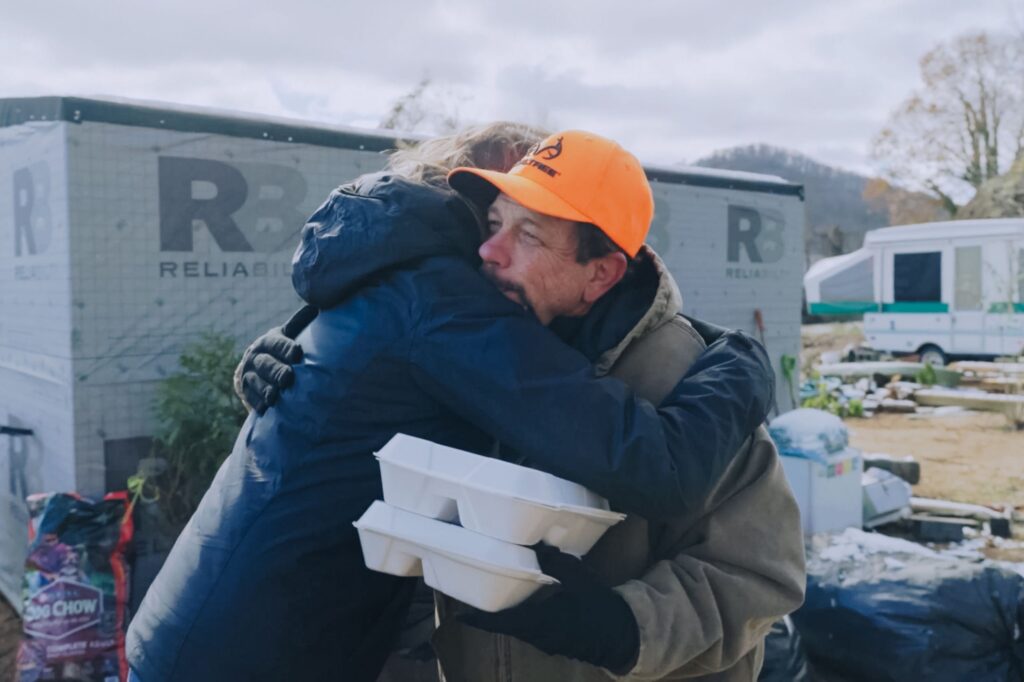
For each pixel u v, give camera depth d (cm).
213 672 143
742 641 147
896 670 333
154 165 405
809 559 385
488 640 156
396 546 132
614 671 132
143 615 158
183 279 415
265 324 441
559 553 130
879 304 1692
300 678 145
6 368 456
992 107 3269
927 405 1337
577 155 145
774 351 679
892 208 3916
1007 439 1061
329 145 455
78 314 389
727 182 641
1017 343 1486
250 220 434
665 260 609
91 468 392
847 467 519
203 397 398
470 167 153
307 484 143
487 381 133
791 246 687
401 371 141
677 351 155
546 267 146
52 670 332
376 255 142
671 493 129
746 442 153
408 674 245
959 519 650
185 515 398
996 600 343
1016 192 2623
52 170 393
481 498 124
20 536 450
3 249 449
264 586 142
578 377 133
